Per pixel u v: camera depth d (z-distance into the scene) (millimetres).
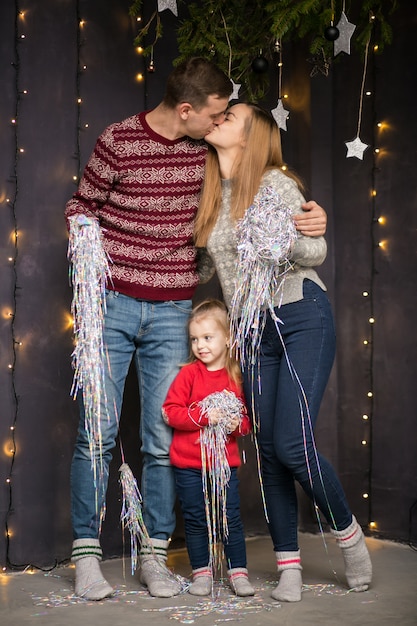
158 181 3137
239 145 3137
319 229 2986
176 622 2840
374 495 3889
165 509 3283
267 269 2947
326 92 3979
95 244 3045
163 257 3191
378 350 3881
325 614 2898
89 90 3596
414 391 3760
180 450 3191
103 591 3076
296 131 4070
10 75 3445
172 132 3123
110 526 3645
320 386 3014
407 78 3746
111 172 3123
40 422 3520
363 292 3928
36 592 3180
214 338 3189
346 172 3973
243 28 3664
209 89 3014
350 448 3979
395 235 3814
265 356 3117
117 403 3242
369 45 3832
